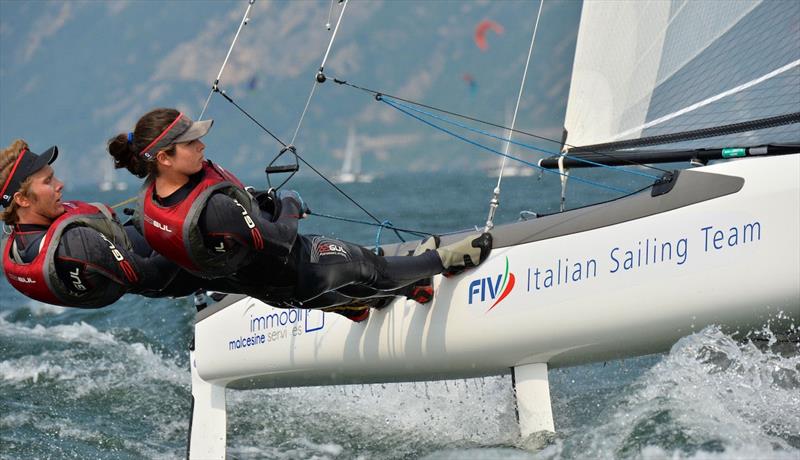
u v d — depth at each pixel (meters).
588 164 15.55
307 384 16.73
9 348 23.69
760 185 12.22
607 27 15.54
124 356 22.91
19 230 11.89
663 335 13.03
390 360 14.98
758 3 14.12
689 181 12.68
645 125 15.27
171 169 11.72
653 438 12.69
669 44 15.04
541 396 14.09
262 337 16.45
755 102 14.24
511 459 13.48
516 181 104.69
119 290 12.36
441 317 14.41
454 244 14.26
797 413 12.59
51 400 19.12
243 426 17.66
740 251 12.25
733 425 12.56
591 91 15.69
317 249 12.93
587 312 13.20
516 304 13.76
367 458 15.36
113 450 16.27
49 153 11.79
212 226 11.76
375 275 13.36
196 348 17.34
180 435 17.33
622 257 12.98
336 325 15.51
